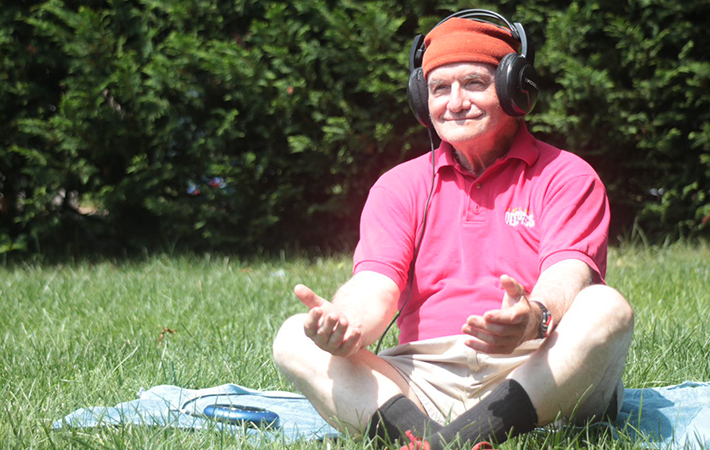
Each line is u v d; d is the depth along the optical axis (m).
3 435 3.37
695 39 9.80
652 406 3.85
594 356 2.96
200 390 4.24
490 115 3.34
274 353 3.31
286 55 10.25
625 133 10.07
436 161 3.56
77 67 10.30
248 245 11.00
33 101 10.63
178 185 10.88
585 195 3.30
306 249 11.23
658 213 10.47
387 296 3.30
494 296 3.31
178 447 3.20
